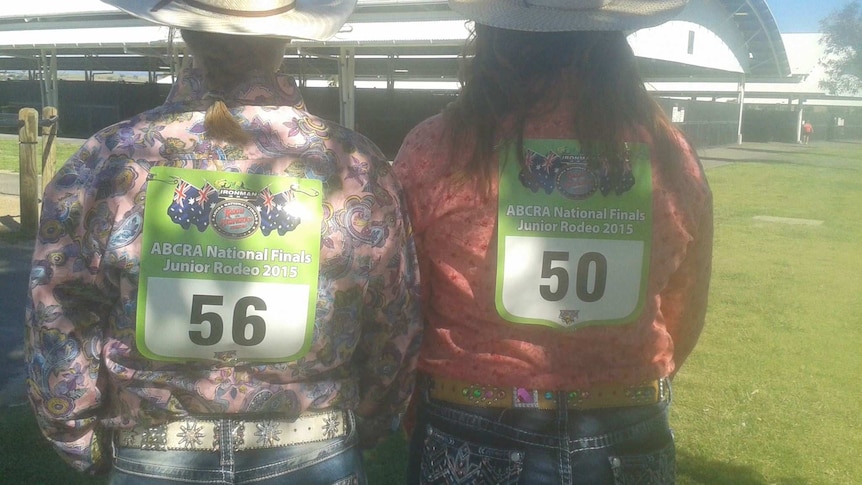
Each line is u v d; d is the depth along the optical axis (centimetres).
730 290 741
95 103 3275
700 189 188
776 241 1019
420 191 186
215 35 167
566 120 181
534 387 178
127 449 164
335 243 167
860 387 492
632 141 181
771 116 4078
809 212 1295
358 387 183
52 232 160
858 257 916
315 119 175
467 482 181
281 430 165
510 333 180
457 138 182
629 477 181
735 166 2297
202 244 159
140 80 5119
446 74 3497
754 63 3856
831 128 4534
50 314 159
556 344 180
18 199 1094
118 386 162
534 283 179
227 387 161
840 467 388
